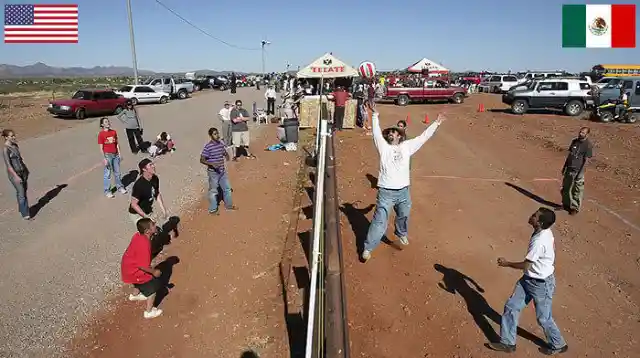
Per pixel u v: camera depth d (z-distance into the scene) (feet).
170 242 23.04
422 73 115.85
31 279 19.16
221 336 15.52
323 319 12.12
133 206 20.53
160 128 61.26
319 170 15.37
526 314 17.04
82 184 33.14
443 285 18.85
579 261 21.35
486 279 19.44
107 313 16.88
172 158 42.60
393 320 16.35
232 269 20.16
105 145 29.55
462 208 28.40
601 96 67.92
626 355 14.62
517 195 31.35
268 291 18.29
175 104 97.86
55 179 34.42
